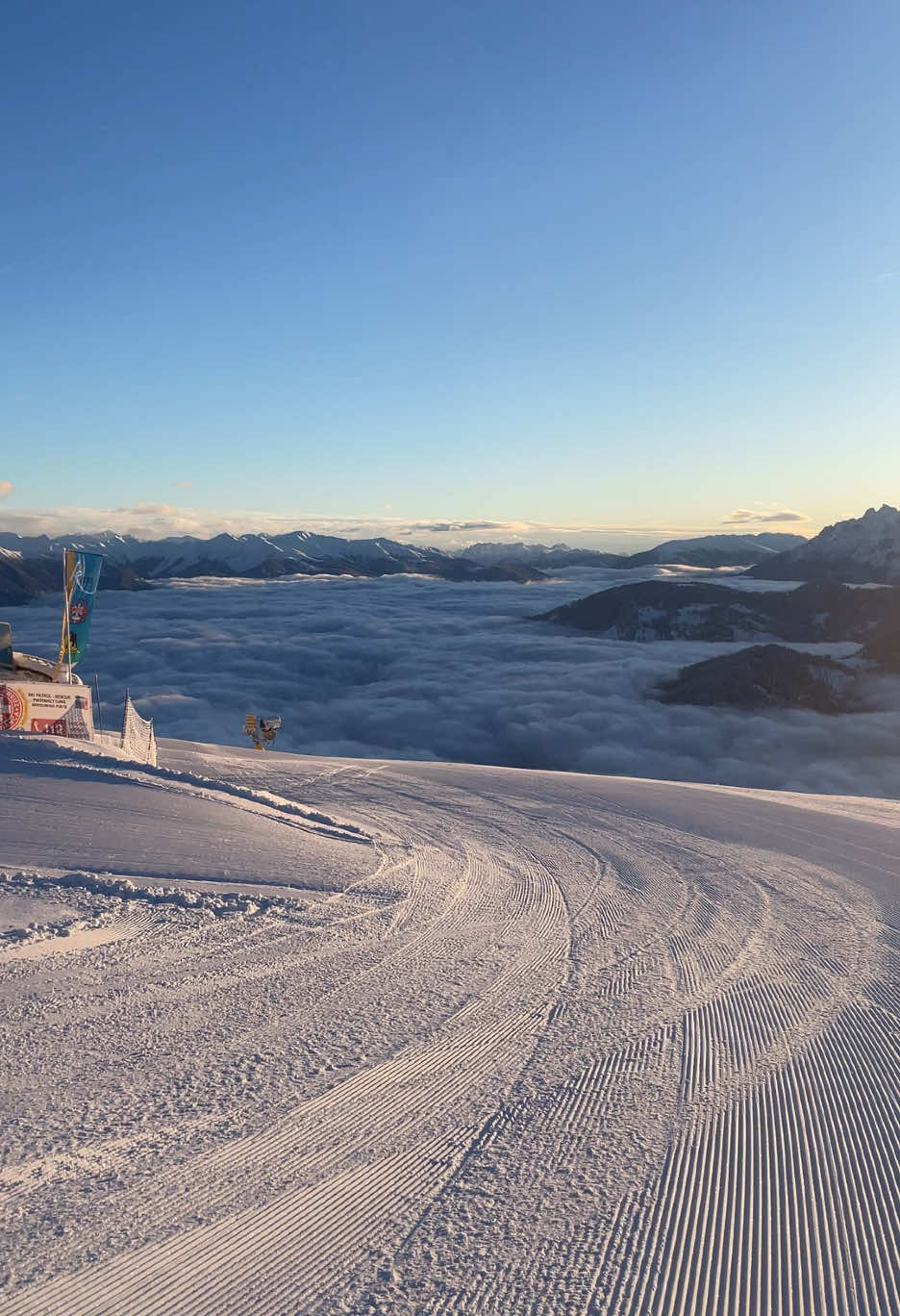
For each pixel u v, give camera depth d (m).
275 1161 3.97
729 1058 5.29
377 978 6.62
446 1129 4.33
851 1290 3.19
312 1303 3.05
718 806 16.73
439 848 12.20
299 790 17.72
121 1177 3.79
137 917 7.77
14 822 10.27
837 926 8.55
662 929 8.35
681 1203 3.72
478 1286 3.16
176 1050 5.16
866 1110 4.62
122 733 17.95
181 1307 3.01
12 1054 4.97
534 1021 5.85
